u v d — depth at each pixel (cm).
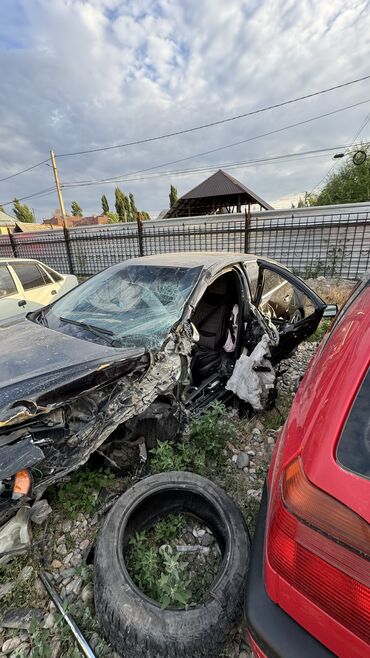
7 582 152
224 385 280
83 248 1167
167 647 115
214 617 120
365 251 771
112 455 208
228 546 143
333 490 81
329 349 137
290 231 840
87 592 146
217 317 307
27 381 152
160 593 134
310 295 296
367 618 70
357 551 73
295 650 79
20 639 132
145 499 165
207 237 958
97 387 166
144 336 206
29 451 137
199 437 217
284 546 86
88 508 184
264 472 221
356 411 93
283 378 359
